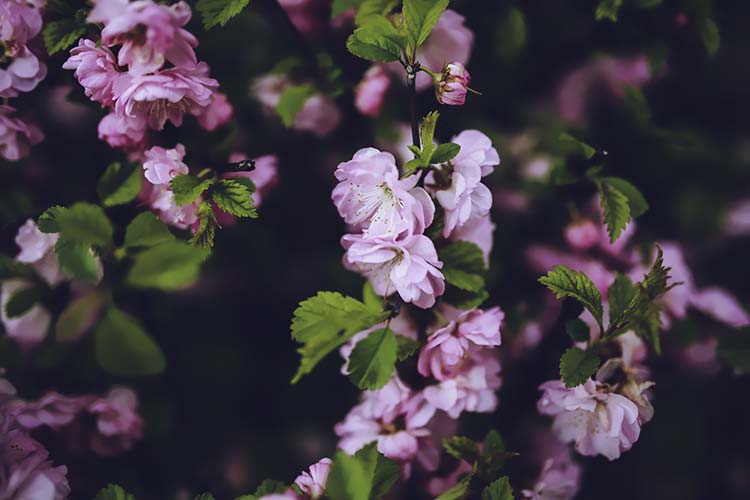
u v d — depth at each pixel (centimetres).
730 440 80
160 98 71
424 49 76
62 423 76
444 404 74
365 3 74
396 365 74
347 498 69
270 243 78
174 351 78
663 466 80
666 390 81
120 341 73
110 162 76
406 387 74
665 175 81
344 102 78
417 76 76
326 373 79
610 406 73
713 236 81
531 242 79
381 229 70
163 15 69
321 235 78
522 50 78
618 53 80
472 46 78
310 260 78
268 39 78
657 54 80
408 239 69
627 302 73
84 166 76
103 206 73
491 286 77
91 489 78
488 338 72
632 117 80
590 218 79
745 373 80
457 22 76
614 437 74
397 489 76
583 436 75
